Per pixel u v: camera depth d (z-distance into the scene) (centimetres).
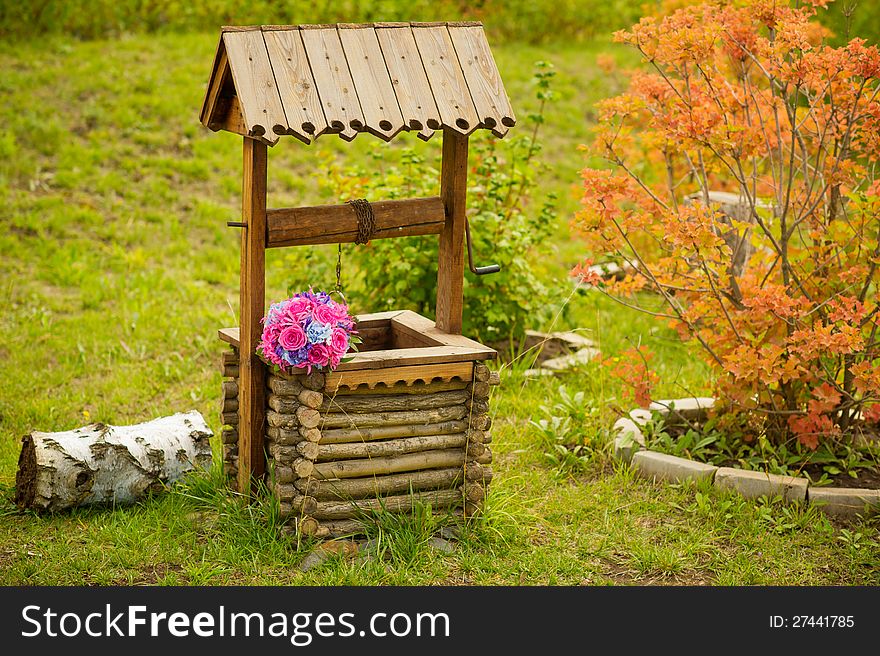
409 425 430
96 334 671
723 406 522
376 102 401
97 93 1023
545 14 1383
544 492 490
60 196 864
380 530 426
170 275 780
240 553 418
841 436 497
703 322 544
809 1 496
